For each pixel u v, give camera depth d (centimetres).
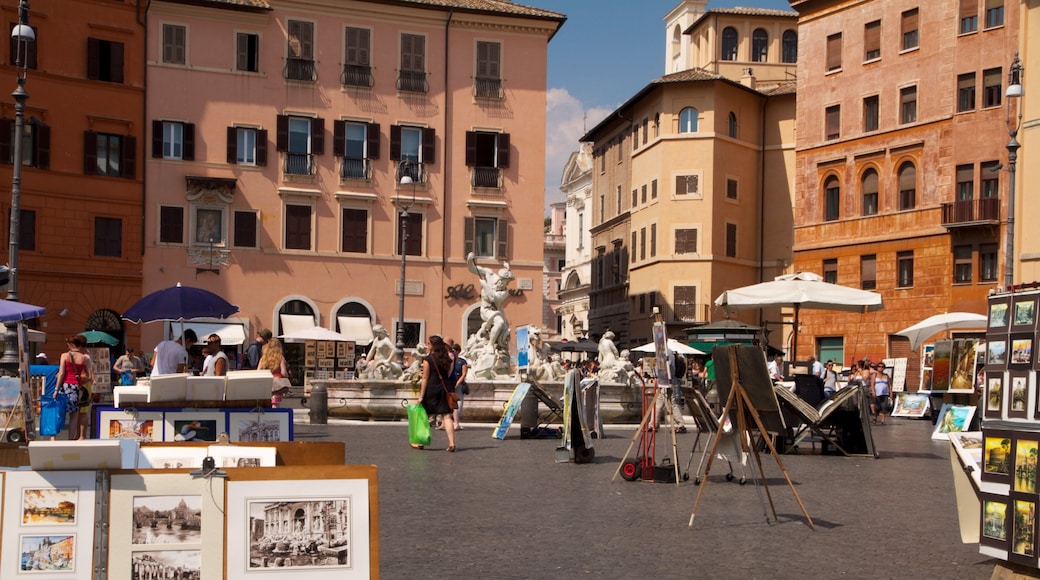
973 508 877
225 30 5312
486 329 2836
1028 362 777
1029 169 4578
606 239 7962
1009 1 4881
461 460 1727
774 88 6906
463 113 5653
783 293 2367
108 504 484
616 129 7694
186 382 962
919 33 5278
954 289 5069
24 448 533
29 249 4903
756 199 6788
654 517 1148
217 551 487
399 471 1544
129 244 5122
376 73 5538
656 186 6700
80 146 5025
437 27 5619
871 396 3566
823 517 1171
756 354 1123
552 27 5744
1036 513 761
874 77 5516
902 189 5369
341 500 499
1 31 4822
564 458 1736
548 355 3083
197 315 2230
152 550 484
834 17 5734
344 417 2809
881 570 882
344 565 495
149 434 953
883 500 1332
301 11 5422
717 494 1351
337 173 5462
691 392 1488
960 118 5028
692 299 6506
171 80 5228
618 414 2819
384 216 5528
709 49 7531
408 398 2778
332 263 5438
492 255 5675
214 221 5281
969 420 2506
